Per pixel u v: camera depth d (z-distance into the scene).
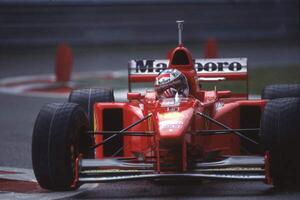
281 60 99.19
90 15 115.19
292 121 26.08
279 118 26.16
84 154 28.89
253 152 30.98
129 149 29.23
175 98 27.91
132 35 117.38
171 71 29.00
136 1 118.00
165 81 28.69
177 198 25.72
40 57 103.19
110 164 26.48
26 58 102.44
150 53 105.88
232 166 26.06
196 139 26.81
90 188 28.31
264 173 25.73
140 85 72.25
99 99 33.75
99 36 115.69
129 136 29.14
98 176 26.59
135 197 26.25
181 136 24.67
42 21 111.88
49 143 26.45
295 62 95.94
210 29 120.38
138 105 29.83
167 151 25.23
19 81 78.00
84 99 33.81
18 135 43.94
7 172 32.53
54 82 74.94
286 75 77.44
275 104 26.73
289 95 33.50
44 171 26.61
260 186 27.83
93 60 100.62
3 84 75.56
